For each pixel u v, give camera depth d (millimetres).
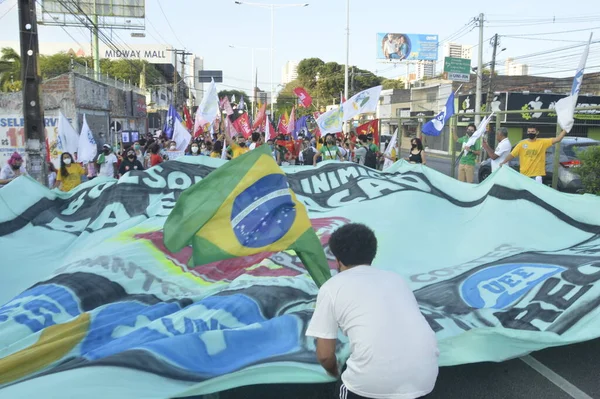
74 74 23406
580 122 26266
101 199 8094
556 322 4383
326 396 3912
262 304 4926
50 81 23203
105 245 6348
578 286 4746
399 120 16969
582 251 5961
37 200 8031
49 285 5270
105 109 28906
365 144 16188
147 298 5297
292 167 9305
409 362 2684
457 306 5004
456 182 8180
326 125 15727
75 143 12430
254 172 4688
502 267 5730
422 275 6066
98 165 13766
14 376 3852
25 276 6473
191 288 5703
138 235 6691
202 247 4527
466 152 12219
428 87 49594
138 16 35562
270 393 3961
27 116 12453
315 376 3465
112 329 4523
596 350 4719
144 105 44000
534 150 9445
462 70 43312
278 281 5453
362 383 2697
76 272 5539
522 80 48375
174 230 4480
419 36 81000
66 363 3836
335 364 3059
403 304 2852
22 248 7070
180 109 66188
